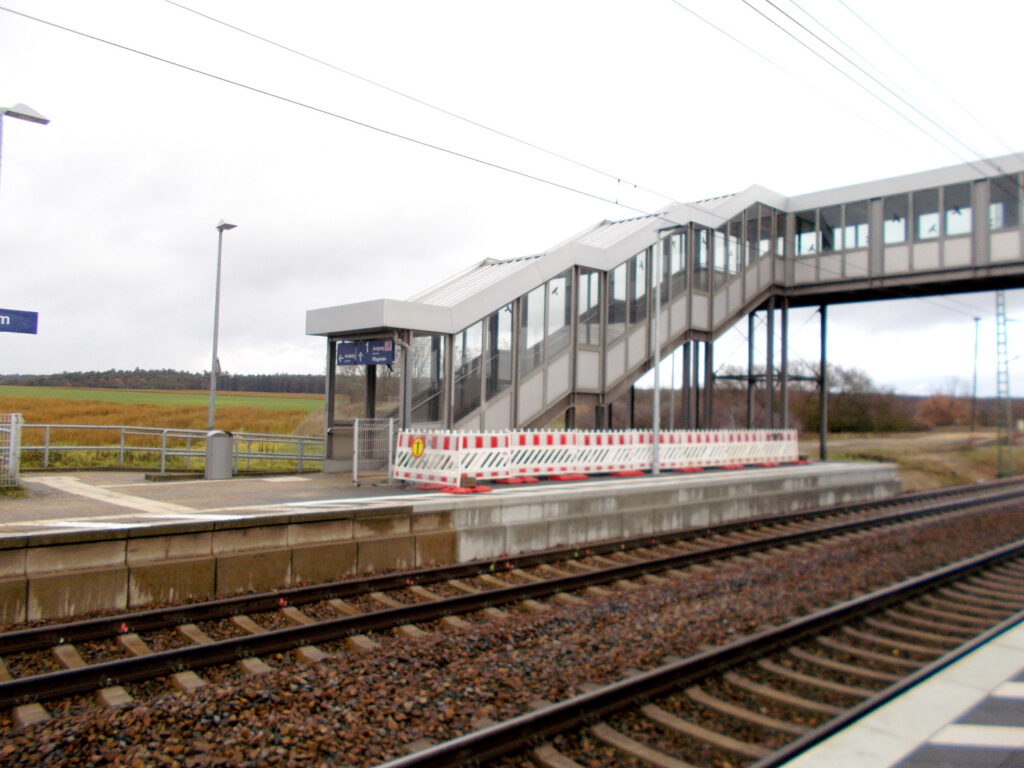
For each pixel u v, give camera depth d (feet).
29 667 23.07
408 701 20.17
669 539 48.93
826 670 24.22
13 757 16.57
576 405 74.02
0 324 44.55
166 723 18.39
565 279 72.54
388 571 37.60
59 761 16.49
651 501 53.47
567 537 46.60
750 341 102.27
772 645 25.23
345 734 18.02
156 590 30.01
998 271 83.66
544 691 21.36
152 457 78.07
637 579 38.06
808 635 27.02
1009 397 147.23
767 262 98.37
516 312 67.72
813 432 211.82
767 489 66.74
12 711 19.71
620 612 30.68
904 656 26.21
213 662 23.39
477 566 37.60
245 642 24.13
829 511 65.51
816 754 16.87
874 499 84.79
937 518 64.44
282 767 16.55
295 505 40.65
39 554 27.61
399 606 29.91
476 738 16.75
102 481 55.42
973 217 85.51
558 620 28.99
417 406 61.87
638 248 79.61
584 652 25.00
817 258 98.94
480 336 64.59
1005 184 83.20
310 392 241.96
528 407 68.69
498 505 43.24
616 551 45.11
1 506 40.01
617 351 77.82
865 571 40.06
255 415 151.23
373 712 19.42
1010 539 54.75
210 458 57.21
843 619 29.22
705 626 28.27
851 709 19.15
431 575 35.55
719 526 53.62
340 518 36.50
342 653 24.47
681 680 21.62
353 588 32.55
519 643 26.43
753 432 86.22
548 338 70.74
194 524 31.53
